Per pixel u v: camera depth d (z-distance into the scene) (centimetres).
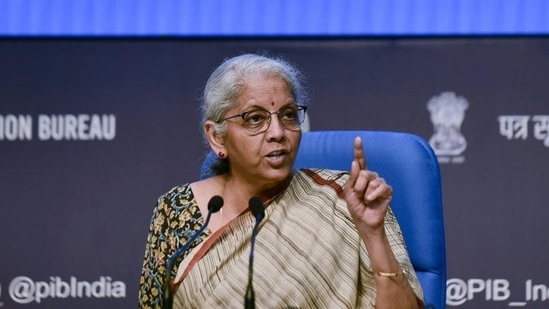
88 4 981
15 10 981
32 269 979
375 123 962
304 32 971
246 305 518
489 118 955
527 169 954
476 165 955
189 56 978
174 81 979
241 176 609
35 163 980
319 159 683
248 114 584
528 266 953
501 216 953
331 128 962
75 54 981
